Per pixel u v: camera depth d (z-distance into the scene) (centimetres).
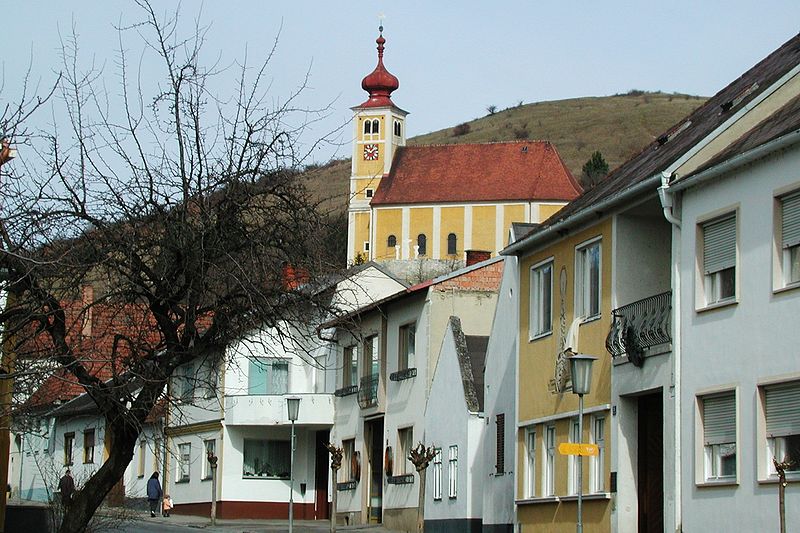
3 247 2017
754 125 2739
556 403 3266
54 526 2856
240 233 2125
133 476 6525
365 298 5162
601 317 3025
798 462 2294
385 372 4909
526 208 13125
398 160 13775
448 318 4541
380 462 4966
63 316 2092
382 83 14912
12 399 2358
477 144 13675
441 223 13312
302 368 5647
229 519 5603
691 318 2611
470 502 4009
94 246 2081
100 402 2125
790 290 2333
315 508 5653
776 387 2362
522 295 3534
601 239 3059
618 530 2867
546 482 3331
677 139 3102
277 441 5744
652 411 2897
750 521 2384
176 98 2122
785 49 3108
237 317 2153
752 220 2445
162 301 2111
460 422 4119
